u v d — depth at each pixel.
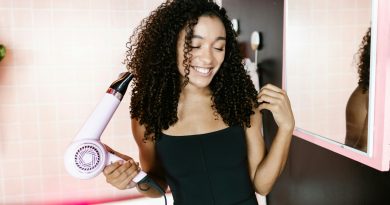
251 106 0.93
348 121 0.94
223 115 0.92
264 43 1.52
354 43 0.89
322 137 1.07
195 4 0.83
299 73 1.18
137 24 2.20
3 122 2.11
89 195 2.26
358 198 0.98
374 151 0.85
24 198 2.18
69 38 2.13
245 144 0.94
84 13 2.13
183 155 0.90
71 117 2.18
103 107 0.78
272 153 0.91
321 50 1.04
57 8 2.09
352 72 0.91
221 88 0.92
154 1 2.21
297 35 1.18
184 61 0.82
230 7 1.95
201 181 0.90
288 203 1.42
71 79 2.16
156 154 0.98
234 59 0.92
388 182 0.86
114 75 2.21
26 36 2.07
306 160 1.27
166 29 0.86
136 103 0.96
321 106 1.07
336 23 0.96
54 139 2.18
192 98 0.93
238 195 0.91
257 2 1.57
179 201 0.92
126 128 2.25
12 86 2.09
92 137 0.78
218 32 0.81
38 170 2.18
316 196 1.21
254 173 0.99
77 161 0.75
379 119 0.83
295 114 1.23
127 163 0.78
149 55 0.89
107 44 2.18
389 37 0.79
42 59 2.11
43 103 2.14
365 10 0.84
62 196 2.22
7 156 2.13
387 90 0.80
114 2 2.16
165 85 0.88
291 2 1.21
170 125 0.91
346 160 1.03
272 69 1.45
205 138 0.90
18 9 2.04
